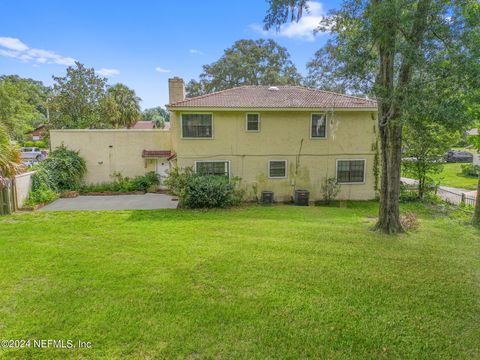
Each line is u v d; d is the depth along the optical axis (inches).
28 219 413.7
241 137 586.6
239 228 362.0
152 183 694.5
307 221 409.1
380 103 340.2
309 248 285.0
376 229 356.5
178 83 687.7
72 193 619.2
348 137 605.9
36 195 530.9
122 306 177.8
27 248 282.4
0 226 370.9
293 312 172.9
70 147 683.4
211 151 582.9
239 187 596.4
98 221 401.4
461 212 488.1
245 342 147.0
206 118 574.9
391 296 193.2
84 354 138.1
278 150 596.7
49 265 239.9
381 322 164.6
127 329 155.9
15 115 1158.3
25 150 1376.7
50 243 299.7
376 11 273.9
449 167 1152.8
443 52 273.6
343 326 160.6
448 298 191.5
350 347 144.8
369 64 314.5
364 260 256.1
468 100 268.8
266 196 581.6
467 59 254.7
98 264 242.8
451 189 727.7
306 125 595.8
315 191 613.9
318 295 193.2
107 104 1080.8
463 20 265.1
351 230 356.5
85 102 1069.1
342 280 215.5
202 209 495.8
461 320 167.8
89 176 694.5
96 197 621.0
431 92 275.3
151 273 225.6
